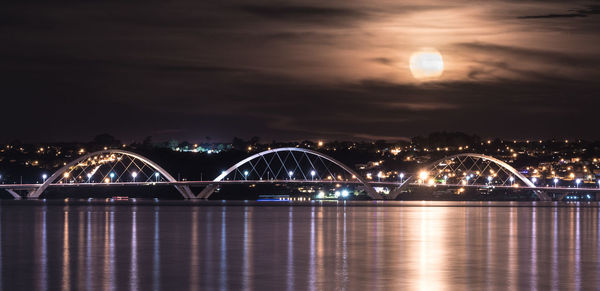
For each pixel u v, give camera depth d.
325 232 94.44
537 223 120.00
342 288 46.28
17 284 47.84
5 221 122.56
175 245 74.25
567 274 52.19
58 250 68.75
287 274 52.03
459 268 55.31
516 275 51.66
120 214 156.62
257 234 90.50
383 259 61.28
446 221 126.31
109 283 48.09
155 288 46.28
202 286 46.97
